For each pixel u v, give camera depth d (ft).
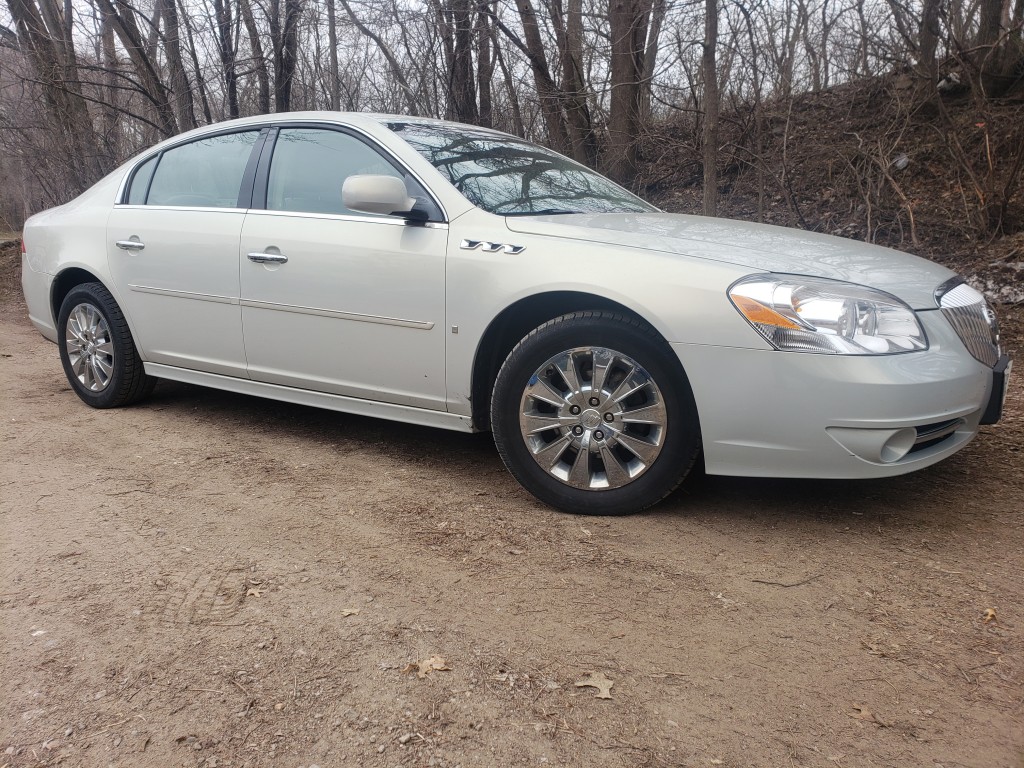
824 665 6.90
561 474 10.22
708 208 23.89
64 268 15.57
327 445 13.19
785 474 9.23
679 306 9.25
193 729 6.11
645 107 32.27
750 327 8.95
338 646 7.18
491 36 30.48
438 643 7.23
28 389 17.30
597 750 5.88
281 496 10.85
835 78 32.58
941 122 27.48
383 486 11.27
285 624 7.56
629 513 10.09
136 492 10.96
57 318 16.15
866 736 6.01
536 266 10.10
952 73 30.09
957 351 9.32
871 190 25.54
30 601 7.98
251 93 35.91
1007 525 9.68
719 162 31.91
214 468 12.00
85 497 10.75
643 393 9.75
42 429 14.02
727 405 9.14
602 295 9.62
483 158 12.51
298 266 12.12
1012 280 21.27
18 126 37.19
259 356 13.01
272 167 13.03
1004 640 7.23
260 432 13.94
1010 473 11.38
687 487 11.10
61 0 35.12
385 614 7.73
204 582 8.38
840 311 8.80
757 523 9.86
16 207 47.98
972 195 25.16
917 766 5.70
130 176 15.26
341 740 5.98
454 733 6.05
